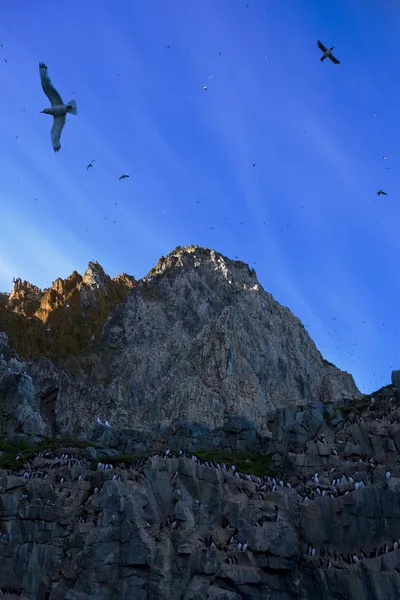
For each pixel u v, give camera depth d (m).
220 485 84.94
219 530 79.81
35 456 96.12
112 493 80.38
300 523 79.88
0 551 79.00
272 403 197.75
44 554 79.56
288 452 96.19
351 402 104.88
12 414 124.69
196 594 73.12
